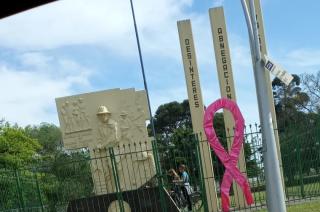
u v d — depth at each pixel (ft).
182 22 77.71
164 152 70.49
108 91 72.38
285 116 211.82
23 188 70.74
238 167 69.26
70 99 72.74
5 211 68.23
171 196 69.05
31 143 153.99
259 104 51.42
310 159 75.46
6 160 135.03
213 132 66.39
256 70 51.60
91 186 71.56
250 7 51.93
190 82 77.20
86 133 72.13
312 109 213.66
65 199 70.49
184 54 77.56
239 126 66.69
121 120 71.72
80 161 67.36
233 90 76.79
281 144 78.13
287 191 73.97
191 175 73.82
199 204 78.02
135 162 69.92
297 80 222.28
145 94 72.08
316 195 74.54
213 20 77.61
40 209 69.87
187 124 246.47
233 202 76.33
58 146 251.19
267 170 50.57
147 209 63.41
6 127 150.41
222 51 77.36
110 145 71.00
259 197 71.87
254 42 51.65
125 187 69.41
